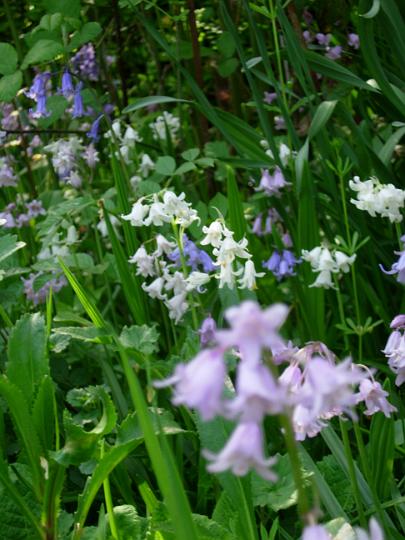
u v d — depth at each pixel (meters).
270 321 0.20
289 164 0.75
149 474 0.58
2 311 0.59
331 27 0.92
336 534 0.36
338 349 0.74
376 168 0.69
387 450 0.50
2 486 0.46
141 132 1.05
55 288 0.75
